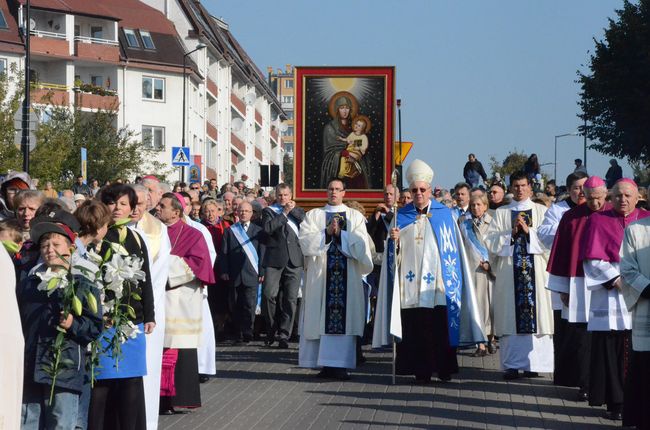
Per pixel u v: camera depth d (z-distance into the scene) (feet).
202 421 44.62
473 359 65.77
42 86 233.55
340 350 56.95
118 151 214.28
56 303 31.01
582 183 52.54
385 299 56.44
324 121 81.30
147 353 39.65
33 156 182.19
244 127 350.43
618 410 45.27
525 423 44.50
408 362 55.62
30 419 31.22
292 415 46.03
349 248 57.47
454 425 43.86
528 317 56.85
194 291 46.42
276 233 71.82
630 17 217.15
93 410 35.09
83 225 33.78
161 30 266.16
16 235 33.24
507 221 58.49
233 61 316.81
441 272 55.88
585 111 220.84
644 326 40.98
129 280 34.14
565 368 51.19
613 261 46.06
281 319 72.18
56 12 239.71
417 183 56.65
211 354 52.44
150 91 261.03
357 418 45.24
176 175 262.26
